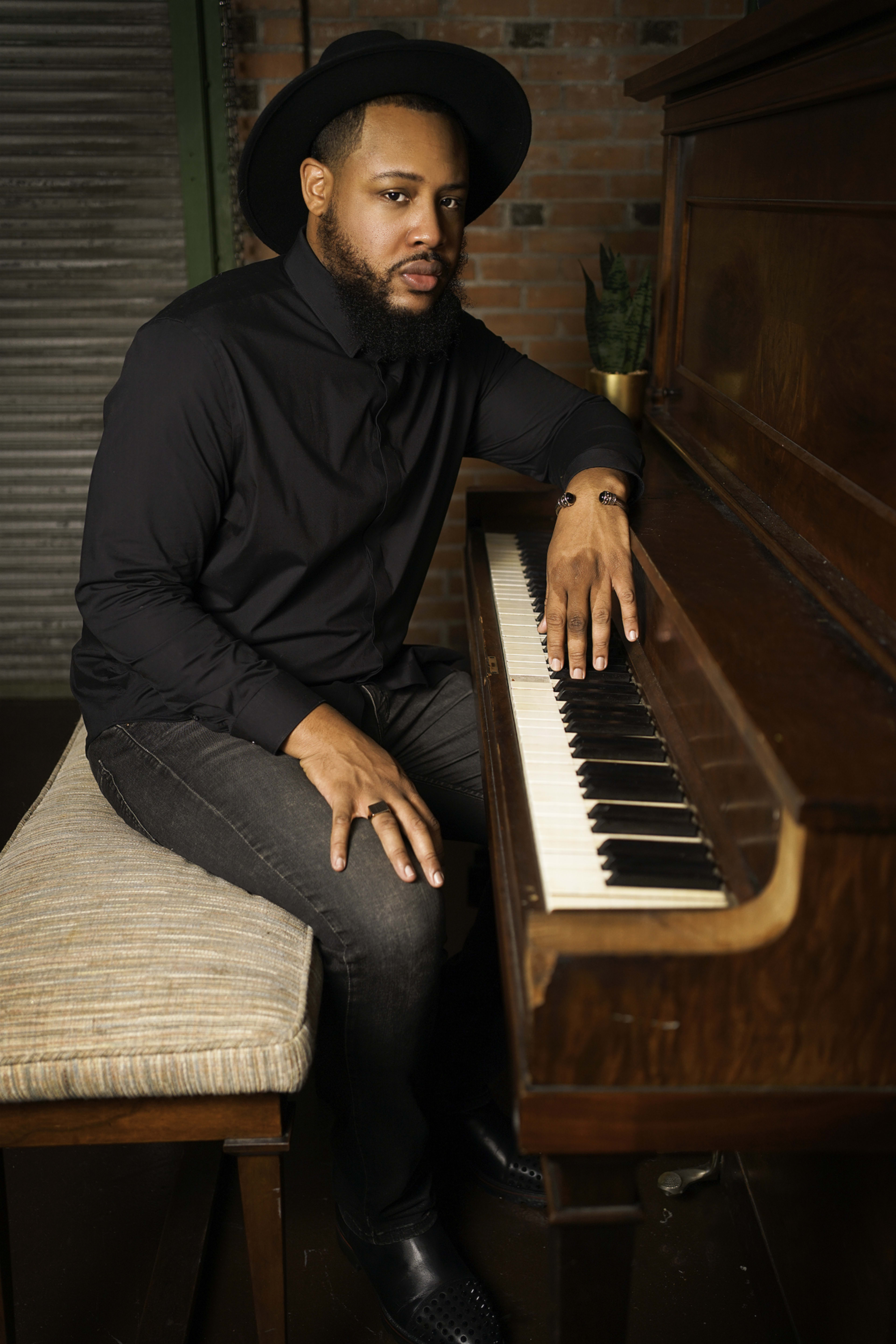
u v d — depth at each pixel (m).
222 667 1.45
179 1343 1.40
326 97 1.45
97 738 1.59
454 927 2.31
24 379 3.31
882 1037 0.87
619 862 1.02
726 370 1.70
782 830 0.85
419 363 1.65
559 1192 0.95
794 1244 1.33
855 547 1.19
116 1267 1.57
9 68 2.99
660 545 1.42
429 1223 1.48
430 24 2.98
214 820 1.42
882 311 1.11
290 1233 1.65
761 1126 0.91
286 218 1.72
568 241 3.20
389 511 1.67
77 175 3.10
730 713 0.98
